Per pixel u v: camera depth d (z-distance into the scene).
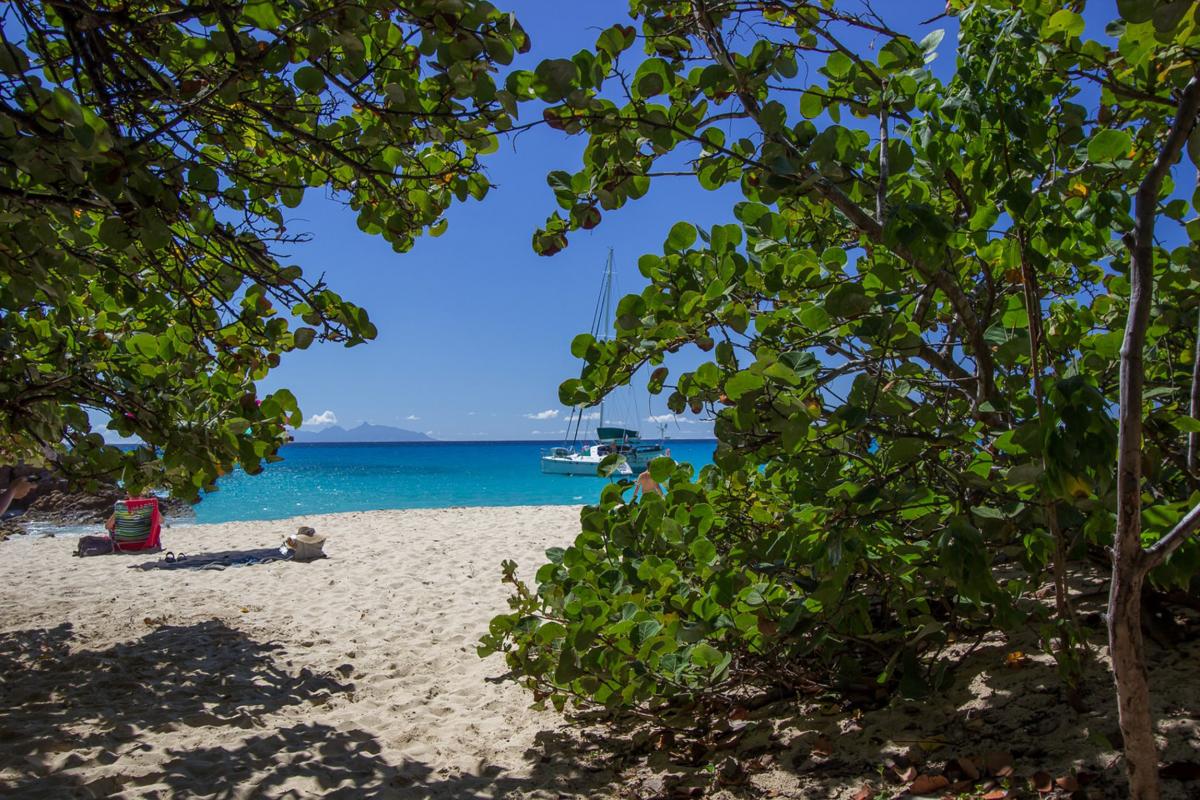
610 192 3.11
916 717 3.46
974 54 2.83
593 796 3.64
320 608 8.76
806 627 3.57
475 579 10.53
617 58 2.87
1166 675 2.99
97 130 2.16
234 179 3.88
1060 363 3.21
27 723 4.92
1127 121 3.38
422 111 2.99
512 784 3.90
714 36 2.99
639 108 2.94
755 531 4.52
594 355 3.34
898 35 3.11
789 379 2.62
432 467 77.94
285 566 11.70
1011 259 2.95
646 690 3.95
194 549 13.72
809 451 3.20
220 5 2.54
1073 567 4.30
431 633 7.55
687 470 4.53
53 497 21.36
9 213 2.54
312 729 4.92
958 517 2.51
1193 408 2.64
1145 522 2.28
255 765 4.26
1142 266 1.87
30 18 2.91
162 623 7.96
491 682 5.93
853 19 3.06
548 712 5.09
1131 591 1.94
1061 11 2.64
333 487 43.75
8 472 20.52
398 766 4.25
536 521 17.73
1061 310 3.54
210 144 3.99
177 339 4.03
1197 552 2.17
